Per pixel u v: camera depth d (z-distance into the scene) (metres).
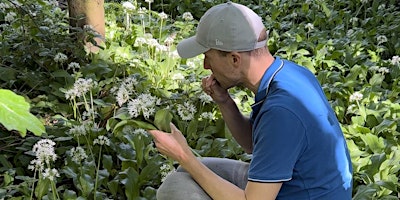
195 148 3.94
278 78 2.26
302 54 5.70
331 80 5.01
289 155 2.15
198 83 4.86
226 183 2.38
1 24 6.05
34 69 4.86
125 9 6.19
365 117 4.30
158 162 3.51
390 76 5.25
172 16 7.56
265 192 2.18
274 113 2.15
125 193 3.33
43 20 5.46
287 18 7.05
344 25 6.72
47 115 4.17
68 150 3.68
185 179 2.54
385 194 3.41
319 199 2.28
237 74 2.32
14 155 3.76
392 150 3.83
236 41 2.22
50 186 3.25
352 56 5.54
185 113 3.75
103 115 4.10
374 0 6.80
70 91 3.83
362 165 3.64
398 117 4.31
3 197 3.13
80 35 5.02
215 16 2.28
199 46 2.34
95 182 3.28
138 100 2.64
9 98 1.08
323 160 2.24
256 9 7.47
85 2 5.21
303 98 2.21
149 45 5.36
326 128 2.24
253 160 2.22
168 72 5.06
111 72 4.84
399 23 6.24
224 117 2.87
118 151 3.66
